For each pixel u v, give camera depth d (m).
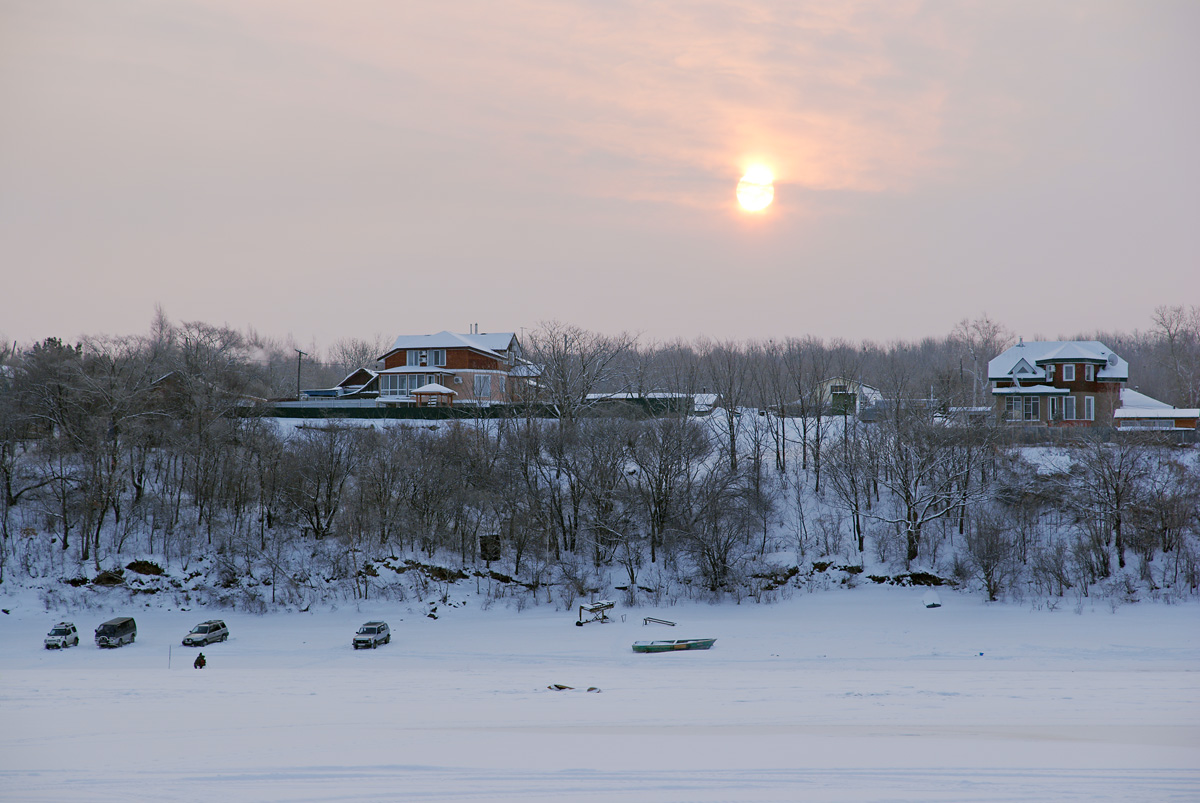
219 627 45.28
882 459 58.75
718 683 32.81
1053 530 54.50
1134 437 56.84
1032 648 39.56
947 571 52.81
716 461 60.81
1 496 56.75
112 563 53.44
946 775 18.52
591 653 40.91
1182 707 27.23
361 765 19.39
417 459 59.09
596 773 18.69
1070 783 17.91
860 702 28.45
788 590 53.34
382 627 44.12
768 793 17.27
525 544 57.44
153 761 19.91
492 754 20.44
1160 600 47.53
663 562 56.59
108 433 56.56
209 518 57.12
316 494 57.81
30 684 32.97
